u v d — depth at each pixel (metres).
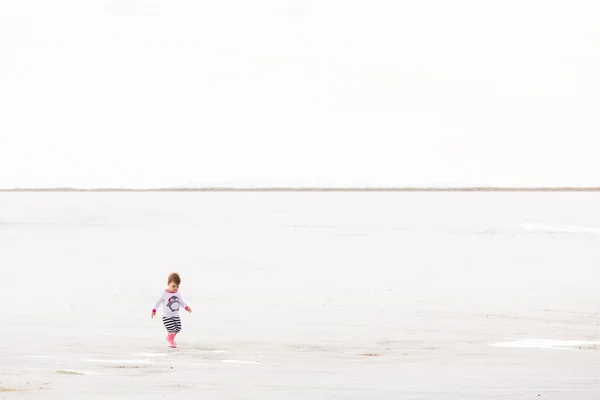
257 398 10.21
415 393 10.58
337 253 44.47
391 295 24.06
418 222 98.75
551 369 12.59
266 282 28.16
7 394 10.38
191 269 33.47
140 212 147.38
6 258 39.38
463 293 24.66
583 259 39.53
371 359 13.58
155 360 13.38
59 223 90.62
